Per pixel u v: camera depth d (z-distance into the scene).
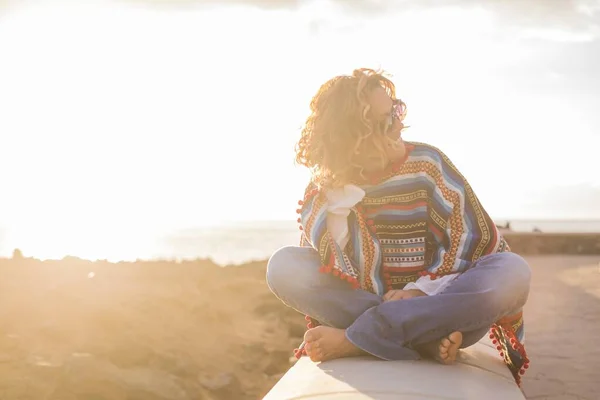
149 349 4.80
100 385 4.19
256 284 8.48
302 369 2.78
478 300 2.72
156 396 4.31
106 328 5.20
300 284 2.97
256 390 5.02
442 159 3.05
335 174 3.00
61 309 5.45
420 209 3.03
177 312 6.20
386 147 2.98
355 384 2.45
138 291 6.81
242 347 5.68
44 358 4.52
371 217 3.07
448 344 2.71
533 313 8.00
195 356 5.20
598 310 8.10
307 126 3.11
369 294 2.96
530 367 5.36
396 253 3.06
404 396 2.29
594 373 5.13
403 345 2.82
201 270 9.52
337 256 2.99
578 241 21.14
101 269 8.68
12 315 5.29
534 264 15.98
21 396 4.02
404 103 3.03
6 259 9.43
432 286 2.86
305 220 3.08
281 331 6.62
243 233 116.00
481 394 2.36
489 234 2.93
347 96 2.96
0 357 4.48
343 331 2.87
